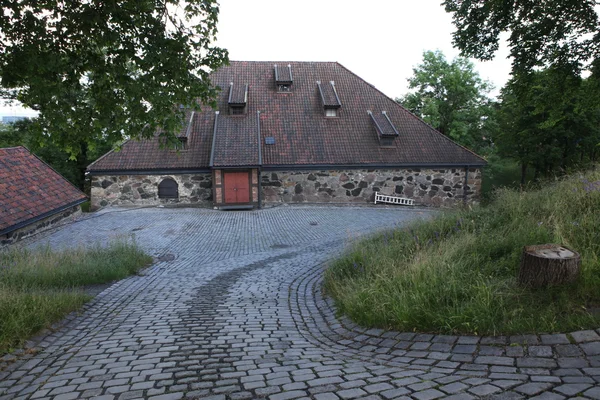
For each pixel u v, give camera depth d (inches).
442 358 149.3
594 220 228.7
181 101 313.0
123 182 859.4
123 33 275.4
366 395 122.4
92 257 404.2
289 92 971.9
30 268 337.7
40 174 703.7
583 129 1029.2
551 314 152.3
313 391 128.7
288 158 874.1
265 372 150.0
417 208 872.3
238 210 834.8
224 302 276.1
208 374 149.3
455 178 912.3
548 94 571.8
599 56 496.1
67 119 292.0
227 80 978.1
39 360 176.1
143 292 309.7
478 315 164.4
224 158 825.5
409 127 949.8
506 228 276.4
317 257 435.5
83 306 265.4
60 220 689.6
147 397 130.3
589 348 129.9
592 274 166.6
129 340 198.1
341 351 178.2
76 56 270.7
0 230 508.4
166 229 651.5
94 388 140.3
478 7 519.5
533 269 172.6
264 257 461.7
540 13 482.9
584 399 104.1
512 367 130.9
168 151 868.0
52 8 253.6
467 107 1314.0
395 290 211.5
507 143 1215.6
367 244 366.6
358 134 924.0
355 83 1015.0
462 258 234.2
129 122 307.3
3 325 196.5
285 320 234.2
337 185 900.6
